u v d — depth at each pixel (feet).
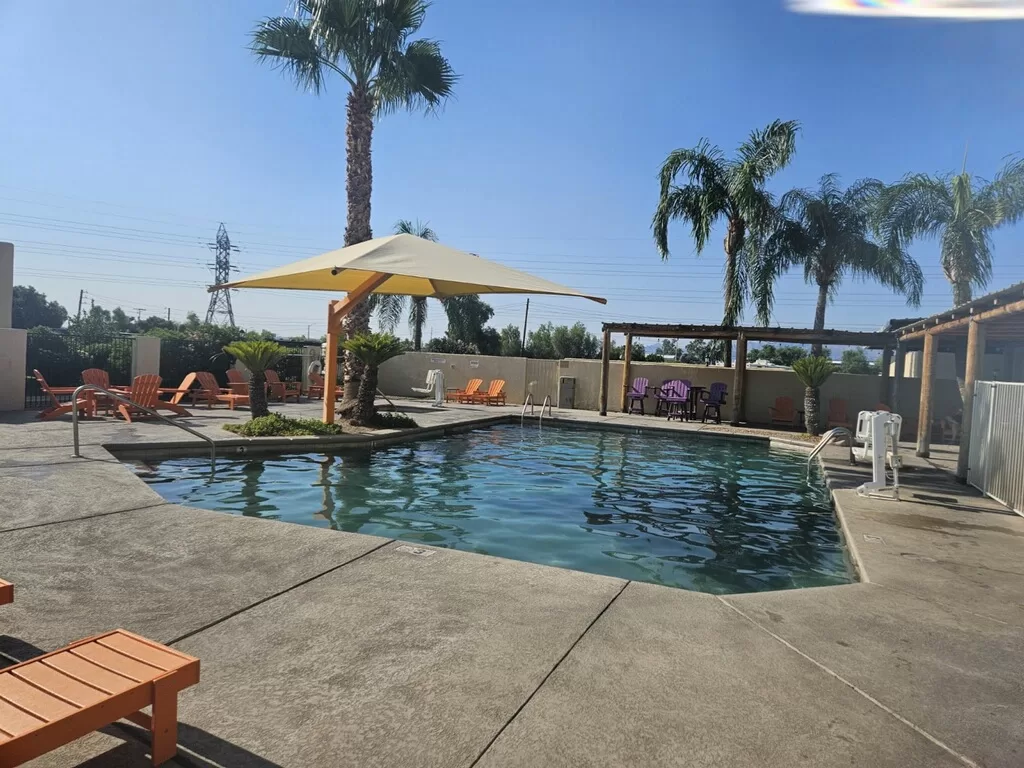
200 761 7.08
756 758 7.50
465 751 7.43
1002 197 52.06
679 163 68.08
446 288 42.91
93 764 7.02
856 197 67.21
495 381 74.59
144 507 18.25
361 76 45.50
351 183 46.39
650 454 40.65
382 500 23.94
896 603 13.15
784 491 29.71
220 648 9.79
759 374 66.49
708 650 10.39
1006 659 10.57
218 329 68.23
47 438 30.01
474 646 10.14
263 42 44.47
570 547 19.13
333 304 38.60
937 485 28.99
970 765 7.56
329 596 12.07
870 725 8.35
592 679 9.24
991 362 59.36
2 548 14.21
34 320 162.40
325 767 7.05
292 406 54.90
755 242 68.44
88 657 7.45
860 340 57.47
